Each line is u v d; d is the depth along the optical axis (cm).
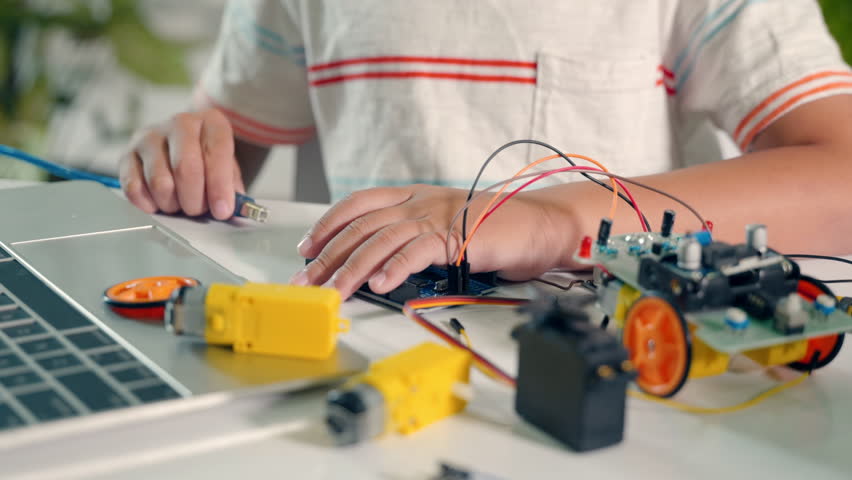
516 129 98
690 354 38
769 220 70
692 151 104
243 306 42
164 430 37
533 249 62
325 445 37
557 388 37
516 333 39
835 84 84
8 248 59
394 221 62
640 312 41
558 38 97
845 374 45
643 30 97
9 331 45
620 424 37
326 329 42
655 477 35
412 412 37
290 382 40
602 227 47
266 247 69
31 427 34
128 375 40
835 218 72
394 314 54
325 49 106
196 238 72
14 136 178
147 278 54
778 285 42
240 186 83
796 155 77
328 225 63
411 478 34
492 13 97
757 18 90
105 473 34
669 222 48
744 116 88
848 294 59
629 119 98
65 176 88
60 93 178
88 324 46
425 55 99
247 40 113
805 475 35
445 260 58
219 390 38
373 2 100
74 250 60
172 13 178
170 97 182
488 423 39
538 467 35
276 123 117
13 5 172
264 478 34
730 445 38
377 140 102
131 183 80
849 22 121
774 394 43
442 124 99
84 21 175
